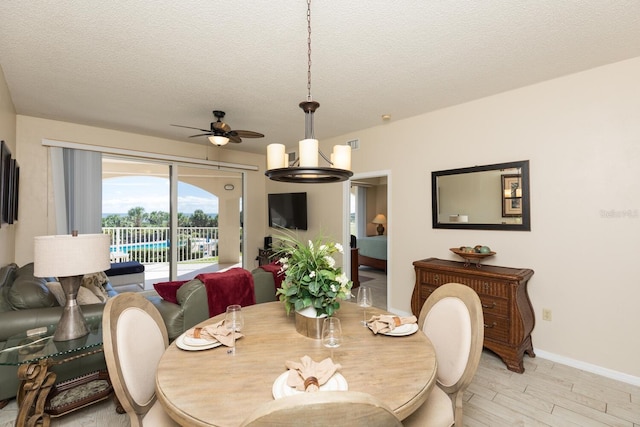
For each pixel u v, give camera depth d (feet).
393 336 4.88
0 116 8.27
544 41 6.79
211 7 5.62
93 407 6.65
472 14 5.86
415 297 10.37
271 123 12.87
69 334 5.92
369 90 9.45
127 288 15.48
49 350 5.55
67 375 6.82
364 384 3.46
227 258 18.38
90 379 6.64
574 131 8.34
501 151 9.66
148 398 4.29
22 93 9.63
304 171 4.72
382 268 21.13
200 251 17.22
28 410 5.28
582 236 8.24
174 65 7.86
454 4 5.57
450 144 10.88
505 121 9.58
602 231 7.95
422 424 3.92
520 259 9.28
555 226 8.66
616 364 7.73
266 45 6.93
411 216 12.06
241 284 8.05
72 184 12.71
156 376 3.66
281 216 18.42
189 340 4.56
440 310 5.25
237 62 7.71
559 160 8.59
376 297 15.21
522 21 6.08
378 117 12.05
